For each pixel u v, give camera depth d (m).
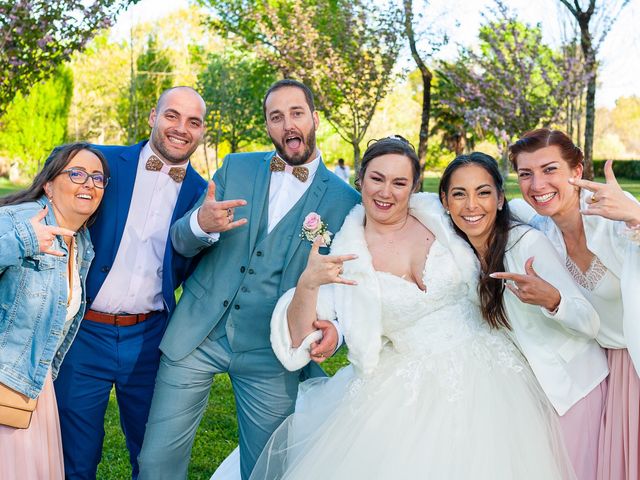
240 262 3.39
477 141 20.17
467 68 13.92
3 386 2.82
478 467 2.59
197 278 3.46
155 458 3.35
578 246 2.96
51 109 29.73
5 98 8.30
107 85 31.98
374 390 2.91
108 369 3.54
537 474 2.64
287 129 3.29
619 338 2.89
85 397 3.53
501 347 2.96
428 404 2.80
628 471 2.80
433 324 2.96
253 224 3.39
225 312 3.38
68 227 3.12
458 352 2.91
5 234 2.73
